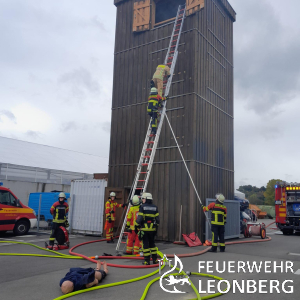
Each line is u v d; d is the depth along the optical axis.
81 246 10.55
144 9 14.41
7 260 8.05
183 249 10.15
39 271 6.84
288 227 17.38
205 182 12.65
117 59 15.06
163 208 12.31
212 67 14.08
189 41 12.88
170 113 12.88
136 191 13.46
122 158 13.99
